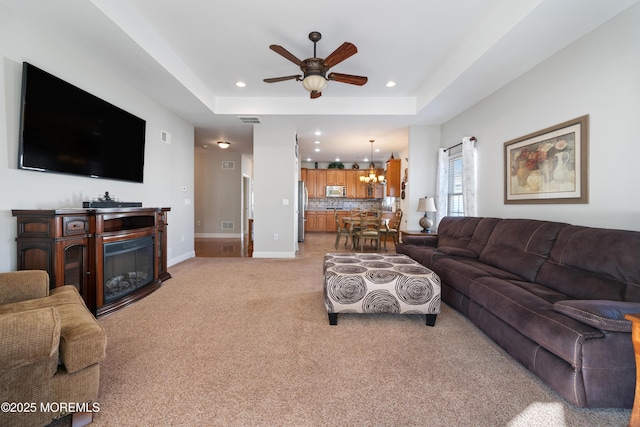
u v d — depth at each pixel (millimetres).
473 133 4121
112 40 2545
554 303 1720
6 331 996
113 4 2283
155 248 3326
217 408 1395
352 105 4598
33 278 1738
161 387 1551
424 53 3273
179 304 2854
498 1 2404
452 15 2584
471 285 2354
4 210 2109
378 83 4078
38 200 2367
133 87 3590
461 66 3088
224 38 2961
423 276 2412
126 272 2945
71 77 2662
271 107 4637
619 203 2176
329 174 10305
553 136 2746
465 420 1332
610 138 2229
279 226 5426
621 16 2127
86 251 2404
